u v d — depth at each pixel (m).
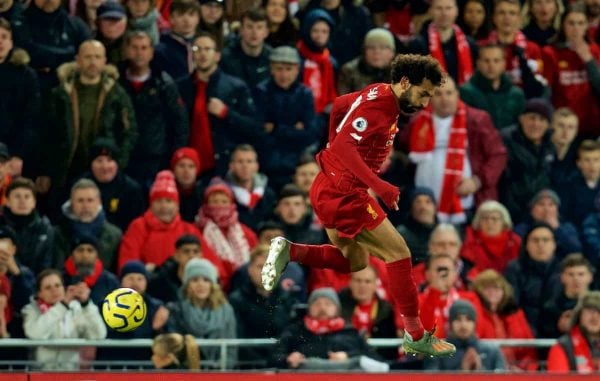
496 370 33.59
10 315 34.47
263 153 40.50
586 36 45.03
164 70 40.47
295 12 43.56
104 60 38.94
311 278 36.59
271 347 33.72
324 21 41.53
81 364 33.22
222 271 37.25
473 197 40.84
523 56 43.41
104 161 38.06
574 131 41.88
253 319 34.78
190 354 33.28
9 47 38.47
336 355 33.34
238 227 38.16
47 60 39.44
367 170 23.16
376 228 24.00
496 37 43.88
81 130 38.78
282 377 29.81
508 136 41.38
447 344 24.92
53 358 33.62
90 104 38.81
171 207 37.25
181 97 40.06
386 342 33.81
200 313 34.53
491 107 41.91
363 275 35.00
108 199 38.25
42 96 39.22
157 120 39.59
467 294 35.84
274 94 40.59
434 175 40.28
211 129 40.19
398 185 40.53
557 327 37.50
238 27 43.28
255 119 40.44
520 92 42.25
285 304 34.94
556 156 41.88
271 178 40.44
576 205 41.38
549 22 44.72
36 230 36.16
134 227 37.22
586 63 43.84
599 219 40.81
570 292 37.34
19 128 38.75
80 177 38.34
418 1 44.03
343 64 43.25
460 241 37.81
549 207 39.88
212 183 38.41
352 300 35.22
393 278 24.17
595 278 40.09
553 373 30.39
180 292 34.81
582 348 34.06
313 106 40.94
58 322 33.81
